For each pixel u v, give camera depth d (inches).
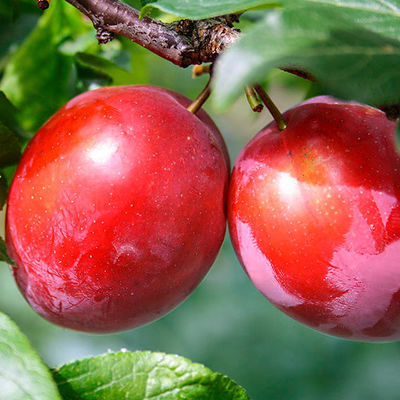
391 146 12.4
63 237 12.6
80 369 13.1
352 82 11.3
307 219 12.4
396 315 12.6
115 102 12.8
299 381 24.4
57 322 13.3
